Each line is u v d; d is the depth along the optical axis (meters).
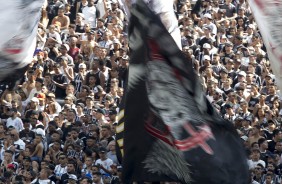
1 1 16.09
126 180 16.17
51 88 38.75
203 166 15.84
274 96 38.25
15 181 31.12
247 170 15.88
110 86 38.81
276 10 17.20
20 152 32.88
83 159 32.41
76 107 35.72
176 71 16.08
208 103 16.05
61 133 33.75
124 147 16.17
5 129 34.78
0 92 36.69
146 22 16.11
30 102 36.31
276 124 36.38
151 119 16.08
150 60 16.12
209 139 15.91
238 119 34.41
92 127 33.38
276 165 32.25
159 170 16.02
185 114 16.02
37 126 34.41
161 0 18.80
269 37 17.25
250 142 33.16
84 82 39.12
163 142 16.02
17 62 16.11
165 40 16.09
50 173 31.44
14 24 16.06
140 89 16.16
